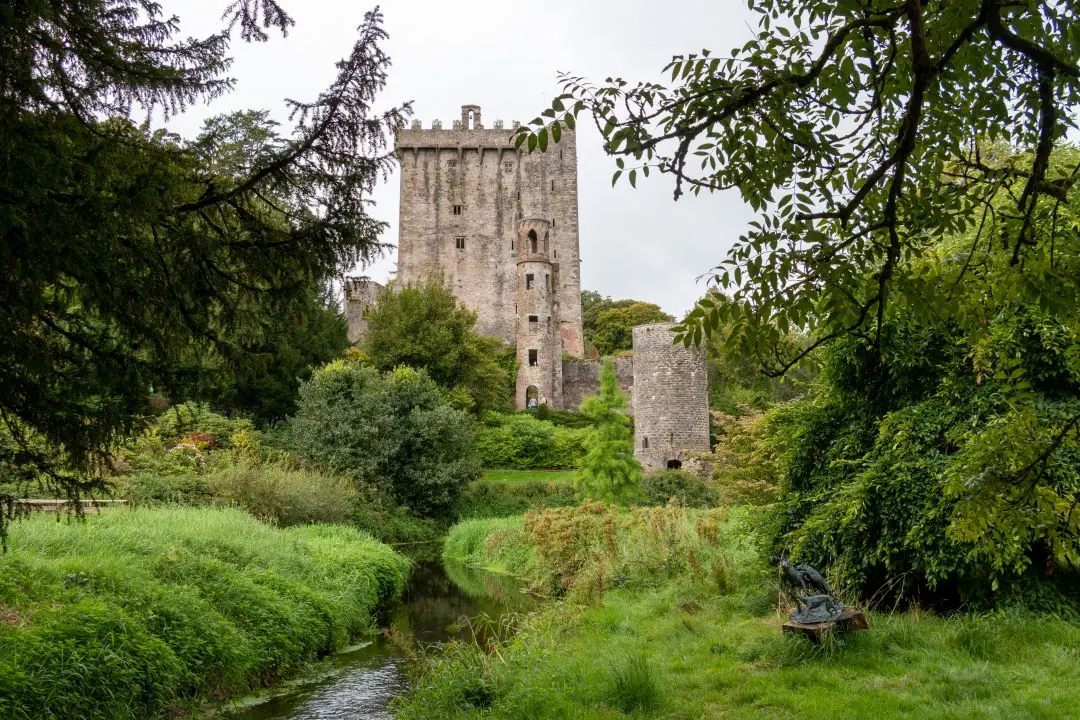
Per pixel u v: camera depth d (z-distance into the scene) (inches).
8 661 239.6
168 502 582.6
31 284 150.8
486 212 2333.9
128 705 265.6
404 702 288.0
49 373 171.0
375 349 1565.0
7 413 183.0
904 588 321.7
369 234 206.1
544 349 2025.1
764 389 1398.9
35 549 345.4
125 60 176.7
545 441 1603.1
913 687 225.3
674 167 156.3
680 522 554.9
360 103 195.3
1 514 207.9
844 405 381.1
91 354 184.7
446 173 2342.5
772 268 155.6
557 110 155.3
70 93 171.3
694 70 164.2
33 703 233.3
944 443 317.7
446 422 1088.2
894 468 314.0
